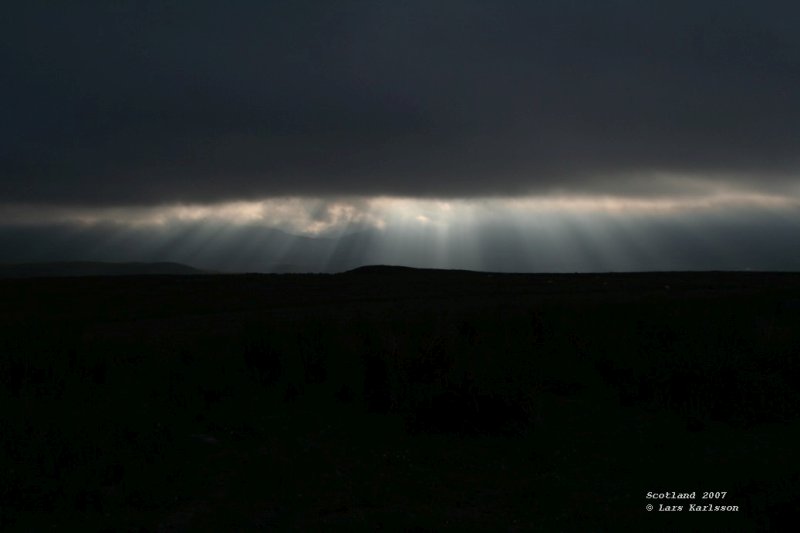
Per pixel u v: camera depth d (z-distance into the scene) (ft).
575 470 33.19
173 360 54.54
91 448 32.91
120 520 26.61
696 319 67.77
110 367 51.96
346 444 36.76
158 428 37.09
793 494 28.48
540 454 35.29
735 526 26.35
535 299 111.75
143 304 107.86
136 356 57.06
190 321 86.53
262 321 62.85
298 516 27.50
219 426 38.91
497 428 38.83
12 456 31.86
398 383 43.34
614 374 50.19
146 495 28.78
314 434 38.45
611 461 34.45
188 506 28.37
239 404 44.04
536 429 39.45
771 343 54.90
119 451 33.24
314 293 124.88
